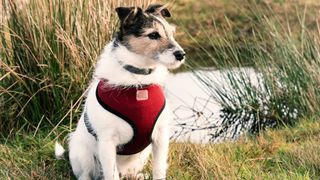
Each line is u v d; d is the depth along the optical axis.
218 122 2.79
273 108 2.80
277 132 2.51
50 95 2.38
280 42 2.87
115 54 1.80
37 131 2.35
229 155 2.20
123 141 1.83
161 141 1.86
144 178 2.02
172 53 1.77
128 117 1.78
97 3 2.42
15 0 2.35
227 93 2.91
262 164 2.13
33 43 2.35
